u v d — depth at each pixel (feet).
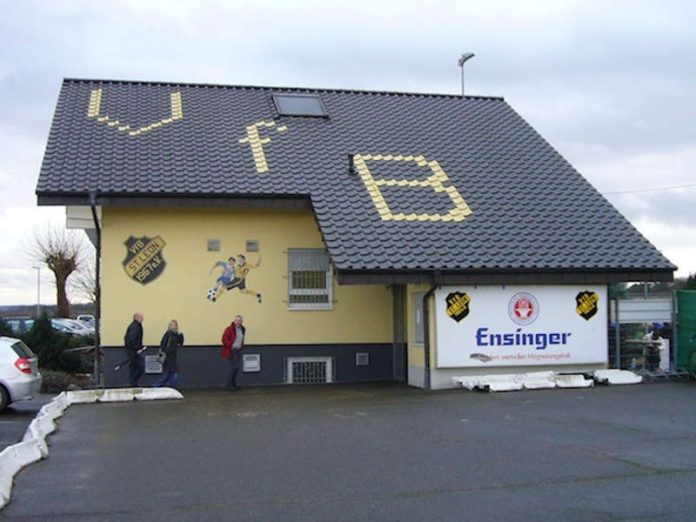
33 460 31.14
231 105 78.28
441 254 58.65
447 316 58.03
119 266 63.72
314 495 25.81
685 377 59.93
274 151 70.03
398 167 70.08
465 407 45.93
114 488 27.02
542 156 75.51
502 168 72.43
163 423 41.27
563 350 59.98
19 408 56.18
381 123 78.64
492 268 57.88
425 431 37.68
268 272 66.18
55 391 71.36
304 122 76.43
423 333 59.98
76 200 59.82
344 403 48.85
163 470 29.73
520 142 77.92
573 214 66.39
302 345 66.59
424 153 73.36
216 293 65.16
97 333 65.31
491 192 68.08
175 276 64.54
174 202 61.52
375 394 54.44
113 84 79.61
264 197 63.05
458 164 72.18
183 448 34.04
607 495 25.39
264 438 36.27
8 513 24.02
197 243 65.05
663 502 24.50
